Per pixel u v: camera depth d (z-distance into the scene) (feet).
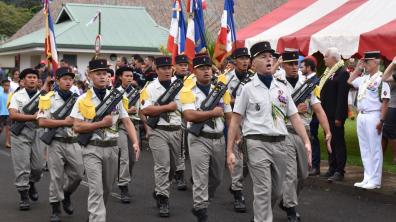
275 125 25.32
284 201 29.94
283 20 56.80
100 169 27.37
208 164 29.55
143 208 35.22
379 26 43.16
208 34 65.77
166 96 33.24
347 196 38.06
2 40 188.14
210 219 32.07
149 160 53.78
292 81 31.12
